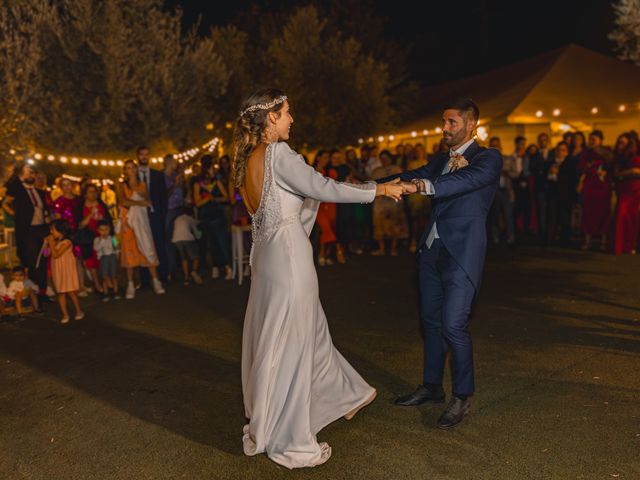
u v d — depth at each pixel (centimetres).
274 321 352
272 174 351
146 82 1307
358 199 350
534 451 357
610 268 862
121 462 371
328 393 379
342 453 366
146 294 827
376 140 2075
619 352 515
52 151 1269
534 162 1173
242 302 757
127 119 1319
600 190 1009
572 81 1584
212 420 423
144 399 465
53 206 829
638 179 946
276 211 354
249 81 2148
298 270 353
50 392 489
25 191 792
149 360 555
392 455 361
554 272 849
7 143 1171
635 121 1496
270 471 352
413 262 981
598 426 384
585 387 445
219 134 2148
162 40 1338
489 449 362
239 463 363
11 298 736
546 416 401
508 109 1505
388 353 540
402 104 2273
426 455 359
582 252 1007
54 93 1257
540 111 1482
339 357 397
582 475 329
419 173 425
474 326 605
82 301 810
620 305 660
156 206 842
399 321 638
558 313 639
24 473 364
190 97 1373
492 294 731
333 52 2061
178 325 667
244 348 374
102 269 808
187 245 870
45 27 1233
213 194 896
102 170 1350
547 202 1094
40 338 645
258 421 353
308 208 380
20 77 1188
